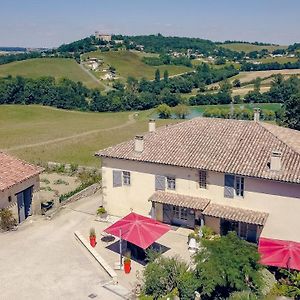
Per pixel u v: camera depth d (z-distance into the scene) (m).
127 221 28.31
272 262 24.00
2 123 105.31
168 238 31.19
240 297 21.52
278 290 23.98
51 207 37.66
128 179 34.41
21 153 66.19
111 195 35.41
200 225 31.23
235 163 30.05
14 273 25.77
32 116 115.50
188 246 29.83
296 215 28.33
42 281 24.91
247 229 29.92
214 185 30.83
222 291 23.33
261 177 28.28
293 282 24.45
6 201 31.95
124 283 25.06
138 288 23.84
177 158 32.00
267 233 29.41
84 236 31.58
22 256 28.02
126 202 34.91
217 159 30.89
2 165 33.97
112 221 34.56
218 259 23.11
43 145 73.31
